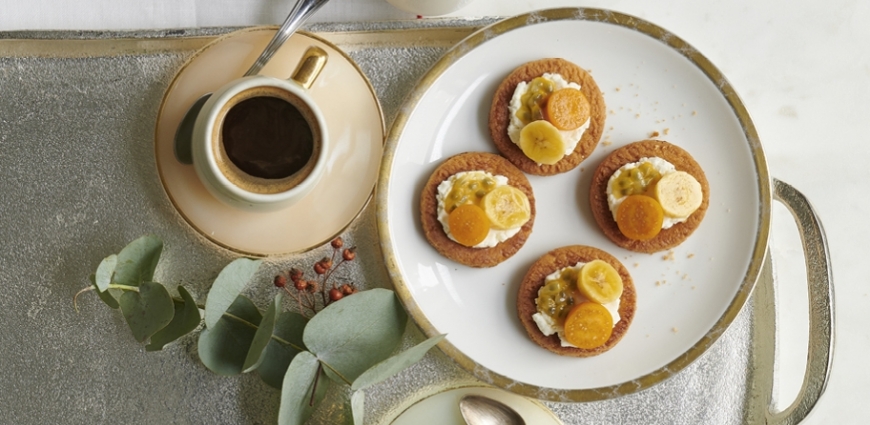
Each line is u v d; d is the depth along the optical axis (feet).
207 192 2.12
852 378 2.38
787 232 2.37
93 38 2.14
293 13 2.09
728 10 2.34
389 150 2.13
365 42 2.20
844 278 2.39
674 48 2.18
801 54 2.35
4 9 2.19
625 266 2.23
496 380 2.17
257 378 2.19
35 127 2.17
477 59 2.18
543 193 2.22
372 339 2.11
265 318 2.05
